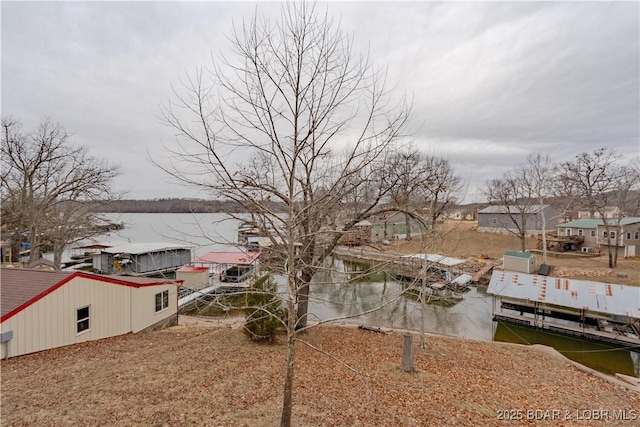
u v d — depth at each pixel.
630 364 14.88
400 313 20.39
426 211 15.95
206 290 20.02
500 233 43.16
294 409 6.88
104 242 40.31
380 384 8.62
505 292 19.73
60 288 10.72
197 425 6.14
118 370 8.71
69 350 10.42
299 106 5.50
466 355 12.05
